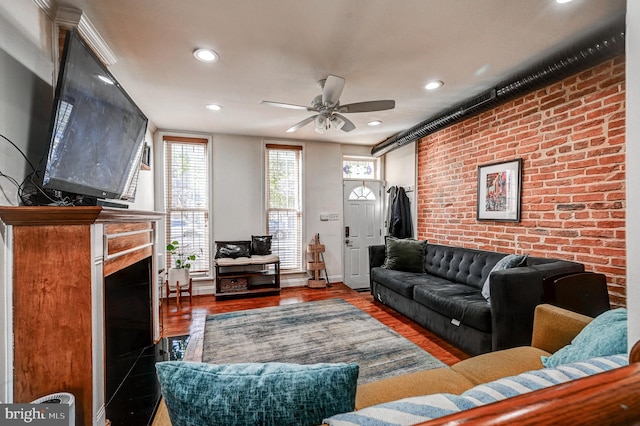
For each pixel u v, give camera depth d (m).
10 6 1.36
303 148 4.83
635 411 0.34
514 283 2.08
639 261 0.55
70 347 1.38
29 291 1.34
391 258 3.78
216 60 2.28
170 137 4.16
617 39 1.77
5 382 1.29
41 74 1.59
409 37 2.00
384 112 3.52
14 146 1.38
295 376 0.74
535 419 0.32
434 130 3.58
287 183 4.78
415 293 3.00
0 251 1.27
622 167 2.07
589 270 2.26
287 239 4.77
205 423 0.70
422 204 4.36
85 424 1.39
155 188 4.10
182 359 2.37
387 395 1.25
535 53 2.21
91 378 1.41
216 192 4.38
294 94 2.94
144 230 2.39
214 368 0.77
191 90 2.83
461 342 2.45
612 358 0.93
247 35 1.96
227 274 4.23
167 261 4.18
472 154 3.41
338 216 5.05
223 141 4.41
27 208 1.25
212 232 4.35
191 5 1.67
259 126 4.05
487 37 2.00
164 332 2.91
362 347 2.55
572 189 2.38
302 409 0.71
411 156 4.58
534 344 1.65
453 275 3.23
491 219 3.13
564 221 2.44
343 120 2.88
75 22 1.72
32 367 1.35
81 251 1.39
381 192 5.35
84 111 1.53
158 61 2.29
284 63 2.33
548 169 2.57
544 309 1.63
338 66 2.39
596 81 2.22
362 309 3.58
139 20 1.80
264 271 4.45
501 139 3.03
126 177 2.20
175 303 3.85
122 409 1.75
